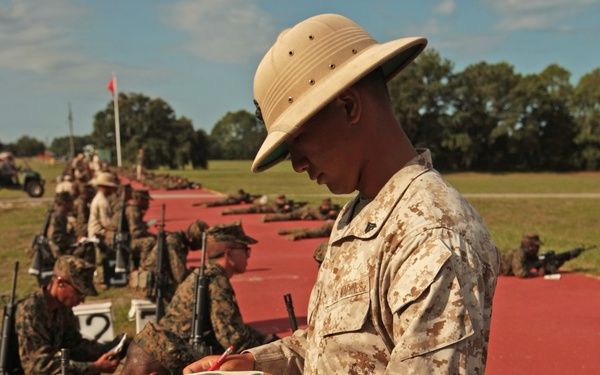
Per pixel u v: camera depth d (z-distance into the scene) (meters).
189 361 3.14
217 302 4.84
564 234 17.94
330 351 1.67
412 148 1.80
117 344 5.19
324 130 1.73
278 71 1.75
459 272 1.48
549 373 6.05
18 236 17.84
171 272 7.15
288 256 13.05
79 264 4.88
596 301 8.88
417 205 1.60
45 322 4.75
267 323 8.07
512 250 10.74
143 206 11.45
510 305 8.71
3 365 4.57
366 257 1.64
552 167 84.81
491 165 85.69
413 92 80.31
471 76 82.31
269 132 1.76
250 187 42.47
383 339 1.59
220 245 5.36
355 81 1.65
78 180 24.89
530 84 81.75
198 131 95.31
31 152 192.75
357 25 1.84
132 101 93.25
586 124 82.88
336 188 1.82
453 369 1.43
